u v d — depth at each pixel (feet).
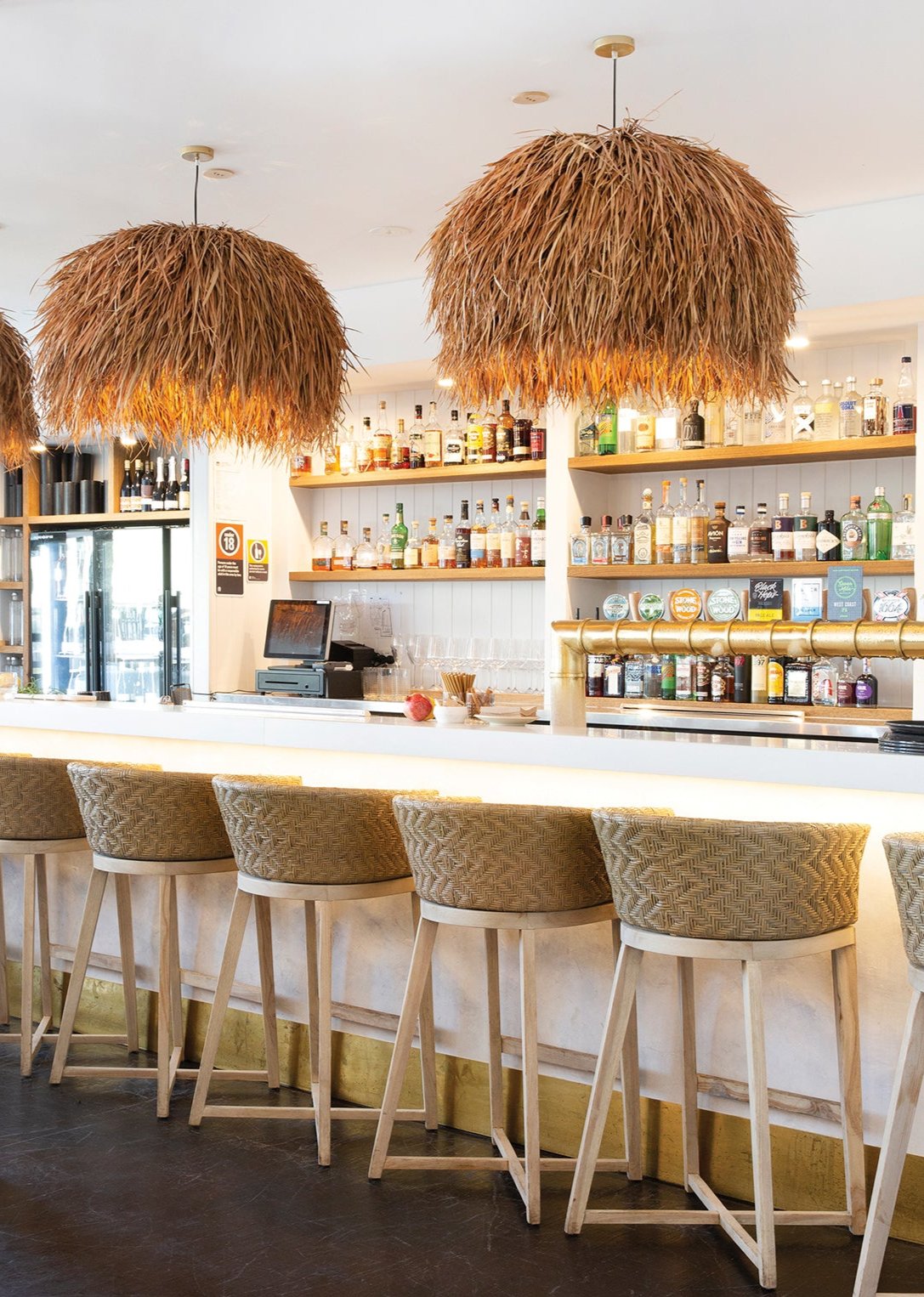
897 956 9.76
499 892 9.62
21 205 16.55
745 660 18.25
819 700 17.76
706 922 8.70
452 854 9.70
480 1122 11.71
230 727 12.84
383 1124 10.58
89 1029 14.74
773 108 13.47
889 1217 8.05
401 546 22.00
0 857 15.65
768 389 10.24
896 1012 9.75
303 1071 12.90
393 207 16.56
